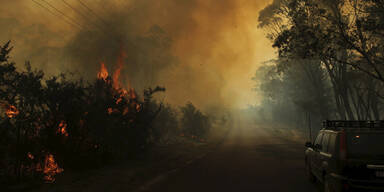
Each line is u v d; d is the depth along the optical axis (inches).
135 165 466.3
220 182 345.7
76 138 390.3
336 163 233.6
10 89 327.9
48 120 360.5
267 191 296.4
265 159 581.9
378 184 215.5
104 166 443.5
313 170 320.5
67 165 390.6
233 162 538.9
